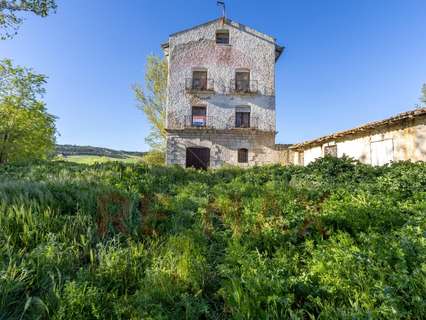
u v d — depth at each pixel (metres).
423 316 2.25
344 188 6.79
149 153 25.36
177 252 3.70
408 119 9.72
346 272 2.91
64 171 8.70
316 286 2.84
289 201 5.87
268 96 20.19
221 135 19.66
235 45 20.62
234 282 2.82
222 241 4.39
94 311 2.50
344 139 13.66
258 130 19.53
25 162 11.84
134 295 2.84
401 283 2.50
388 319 2.21
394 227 4.12
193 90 19.78
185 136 19.55
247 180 9.52
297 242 4.19
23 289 2.85
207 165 19.50
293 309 2.61
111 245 3.87
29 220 3.93
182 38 20.44
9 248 3.33
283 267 3.25
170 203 6.08
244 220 5.09
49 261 3.20
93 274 3.10
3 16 10.54
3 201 4.36
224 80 20.22
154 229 4.70
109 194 5.55
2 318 2.51
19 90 17.50
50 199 4.75
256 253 3.63
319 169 8.73
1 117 16.84
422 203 4.91
